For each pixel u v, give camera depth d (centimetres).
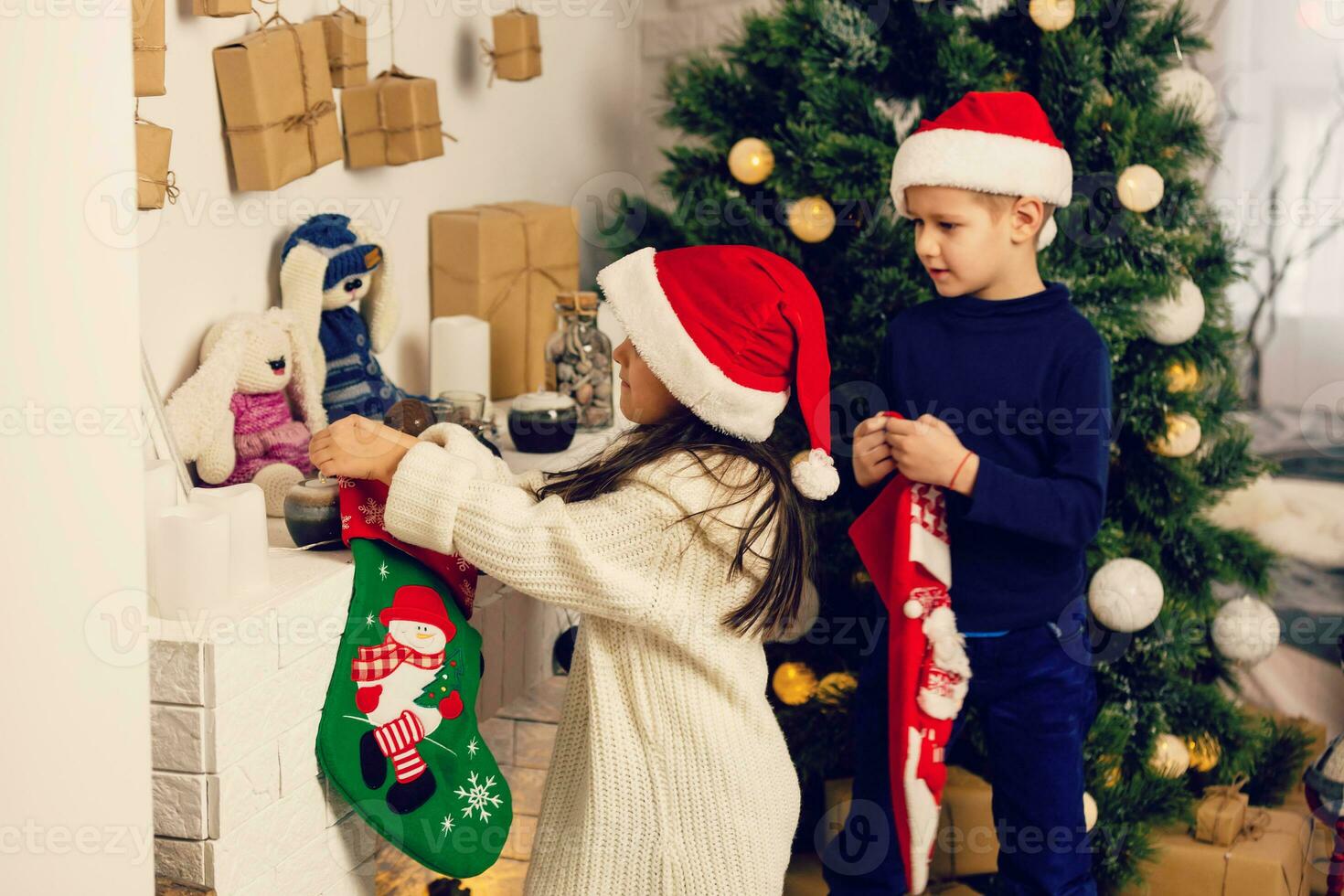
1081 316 149
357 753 122
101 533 96
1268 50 238
